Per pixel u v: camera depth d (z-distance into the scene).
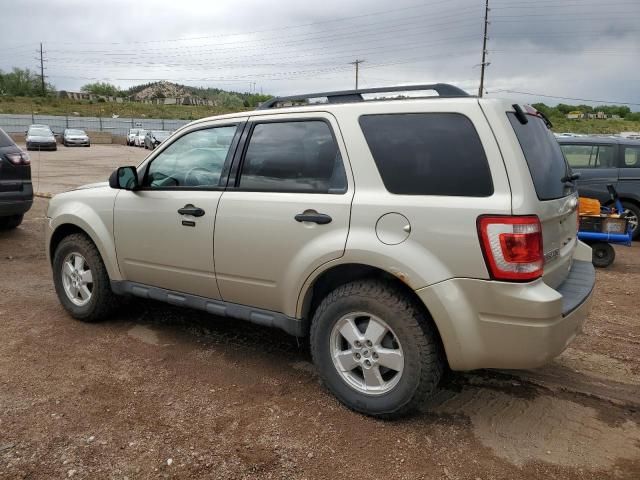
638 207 9.05
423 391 3.03
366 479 2.72
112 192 4.47
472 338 2.89
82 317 4.76
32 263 6.93
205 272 3.87
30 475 2.70
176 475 2.72
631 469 2.83
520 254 2.75
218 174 3.85
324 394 3.54
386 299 3.07
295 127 3.53
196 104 107.56
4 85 96.19
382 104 3.21
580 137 9.63
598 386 3.75
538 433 3.15
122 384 3.65
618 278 6.83
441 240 2.89
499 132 2.86
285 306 3.50
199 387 3.63
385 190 3.10
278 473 2.76
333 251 3.18
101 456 2.86
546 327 2.77
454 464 2.85
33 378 3.71
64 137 41.94
